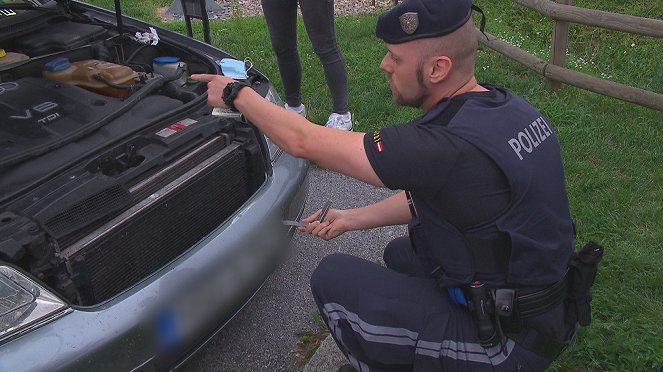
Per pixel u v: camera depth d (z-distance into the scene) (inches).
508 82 188.1
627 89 161.9
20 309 62.6
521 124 64.3
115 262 73.3
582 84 171.5
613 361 90.7
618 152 148.5
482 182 61.6
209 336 80.3
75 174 74.9
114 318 67.5
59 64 100.0
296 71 154.3
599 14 163.8
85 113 87.5
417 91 66.3
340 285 74.5
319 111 166.1
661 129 161.9
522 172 61.9
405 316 70.3
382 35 65.3
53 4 125.7
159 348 72.2
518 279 64.6
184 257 76.4
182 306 74.0
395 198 85.5
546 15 175.3
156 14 273.3
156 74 109.3
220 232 81.3
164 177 80.2
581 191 133.0
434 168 61.1
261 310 103.3
